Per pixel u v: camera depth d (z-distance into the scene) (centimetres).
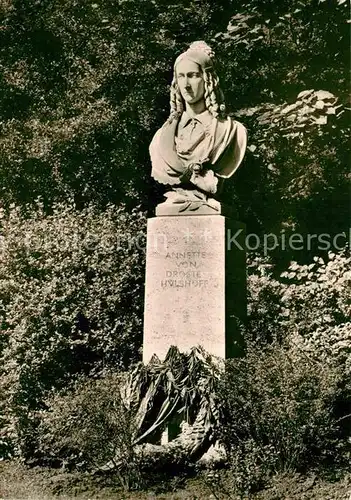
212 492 555
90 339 941
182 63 792
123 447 615
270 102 1227
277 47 1219
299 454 597
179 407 652
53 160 1247
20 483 622
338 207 1197
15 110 1319
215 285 743
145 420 652
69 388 787
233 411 613
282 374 599
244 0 1233
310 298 1020
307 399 597
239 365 624
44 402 738
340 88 1191
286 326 952
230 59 1241
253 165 1199
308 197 1205
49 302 884
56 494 586
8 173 1258
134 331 983
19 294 877
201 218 760
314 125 1062
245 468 564
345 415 702
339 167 1166
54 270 921
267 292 1033
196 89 788
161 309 762
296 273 1152
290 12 1178
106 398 616
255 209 1248
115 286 969
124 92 1306
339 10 1149
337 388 666
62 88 1319
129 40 1312
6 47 1338
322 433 617
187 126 802
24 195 1256
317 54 1201
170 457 617
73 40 1330
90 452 618
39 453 698
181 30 1308
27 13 1337
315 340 913
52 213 1254
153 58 1298
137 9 1324
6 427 742
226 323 738
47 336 873
